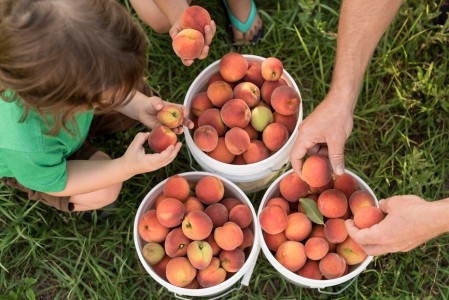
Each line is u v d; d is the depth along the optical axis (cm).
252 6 206
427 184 188
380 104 206
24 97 116
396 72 205
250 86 169
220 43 212
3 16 107
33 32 106
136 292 182
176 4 172
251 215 164
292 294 180
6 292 178
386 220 138
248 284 181
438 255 183
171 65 209
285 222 155
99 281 177
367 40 157
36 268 183
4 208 185
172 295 179
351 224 147
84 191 156
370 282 182
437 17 213
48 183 146
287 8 217
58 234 183
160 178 195
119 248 187
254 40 211
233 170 166
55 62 108
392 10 157
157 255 158
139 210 164
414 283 182
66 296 181
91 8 109
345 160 198
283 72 179
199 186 162
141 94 169
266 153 169
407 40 208
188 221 153
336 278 154
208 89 170
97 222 190
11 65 109
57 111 122
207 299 174
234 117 161
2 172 150
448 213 133
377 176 193
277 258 159
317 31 209
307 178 152
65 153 154
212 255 156
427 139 203
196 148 167
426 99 202
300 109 173
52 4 106
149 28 208
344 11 159
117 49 111
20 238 184
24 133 133
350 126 153
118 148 197
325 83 207
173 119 157
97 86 112
